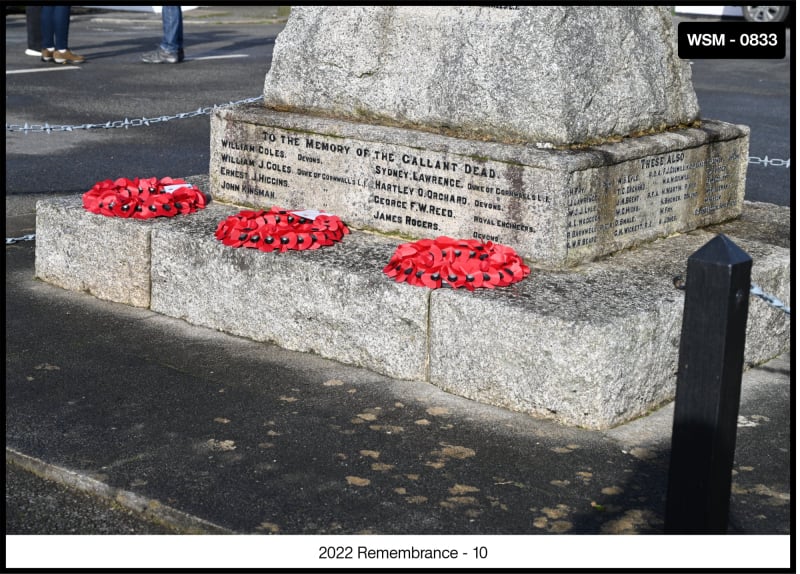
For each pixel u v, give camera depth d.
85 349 4.25
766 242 4.55
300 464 3.44
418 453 3.52
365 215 4.50
